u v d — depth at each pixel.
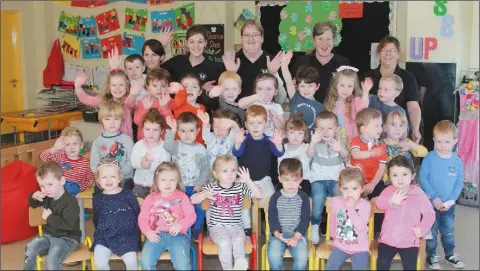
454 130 3.36
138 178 3.57
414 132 4.13
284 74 4.07
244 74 4.17
